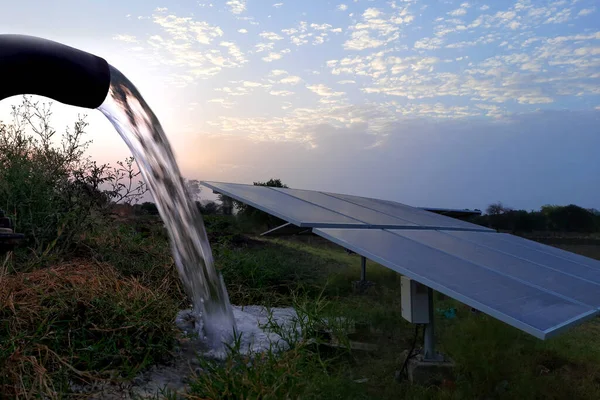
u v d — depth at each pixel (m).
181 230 4.57
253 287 6.99
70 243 6.10
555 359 5.21
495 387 4.20
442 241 5.13
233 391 3.26
